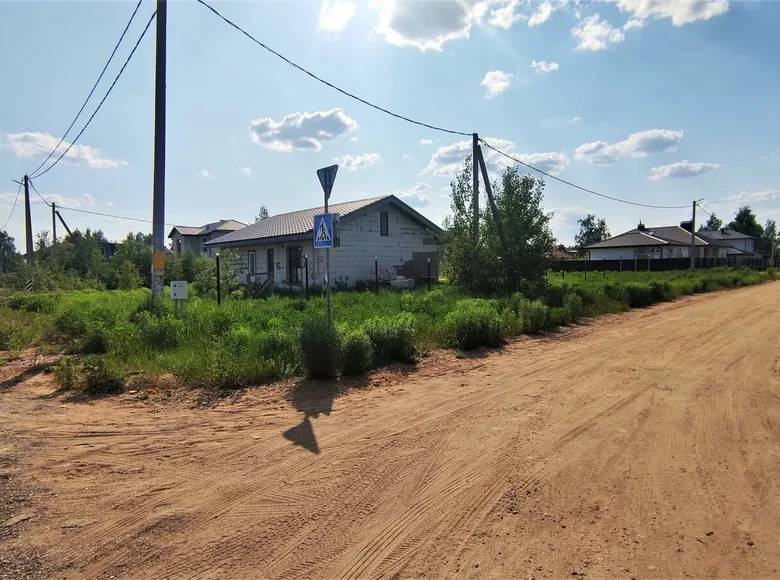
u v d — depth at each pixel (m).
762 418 5.62
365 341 7.94
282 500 3.86
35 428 5.46
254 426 5.51
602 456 4.64
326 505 3.78
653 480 4.14
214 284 18.98
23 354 9.61
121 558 3.12
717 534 3.34
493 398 6.54
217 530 3.44
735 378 7.41
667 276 33.56
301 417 5.80
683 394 6.61
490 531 3.42
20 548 3.22
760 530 3.38
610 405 6.19
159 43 12.07
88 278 29.58
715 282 28.02
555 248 19.16
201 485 4.11
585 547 3.22
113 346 9.09
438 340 9.98
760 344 10.09
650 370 8.02
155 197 12.23
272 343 8.40
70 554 3.16
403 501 3.83
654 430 5.29
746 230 92.31
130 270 27.58
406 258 24.41
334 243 7.93
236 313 12.05
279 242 24.12
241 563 3.07
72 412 6.03
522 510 3.69
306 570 3.00
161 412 6.02
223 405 6.27
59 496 3.93
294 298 17.61
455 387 7.11
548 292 17.88
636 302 18.28
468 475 4.27
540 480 4.17
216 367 7.18
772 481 4.09
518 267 18.16
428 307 13.55
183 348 8.55
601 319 14.55
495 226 18.44
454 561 3.08
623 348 9.98
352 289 21.70
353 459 4.61
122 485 4.12
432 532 3.41
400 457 4.65
